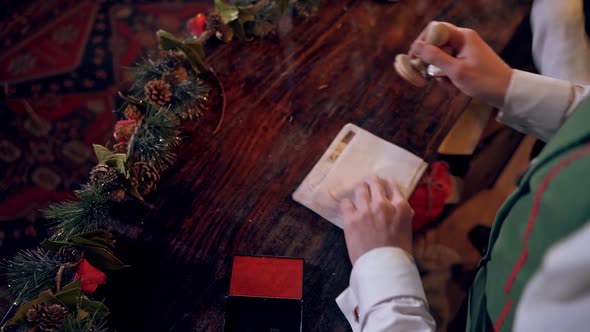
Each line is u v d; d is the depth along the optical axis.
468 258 0.76
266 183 0.81
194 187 0.81
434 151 0.83
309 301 0.73
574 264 0.37
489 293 0.62
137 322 0.72
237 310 0.71
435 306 0.73
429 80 0.89
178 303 0.73
